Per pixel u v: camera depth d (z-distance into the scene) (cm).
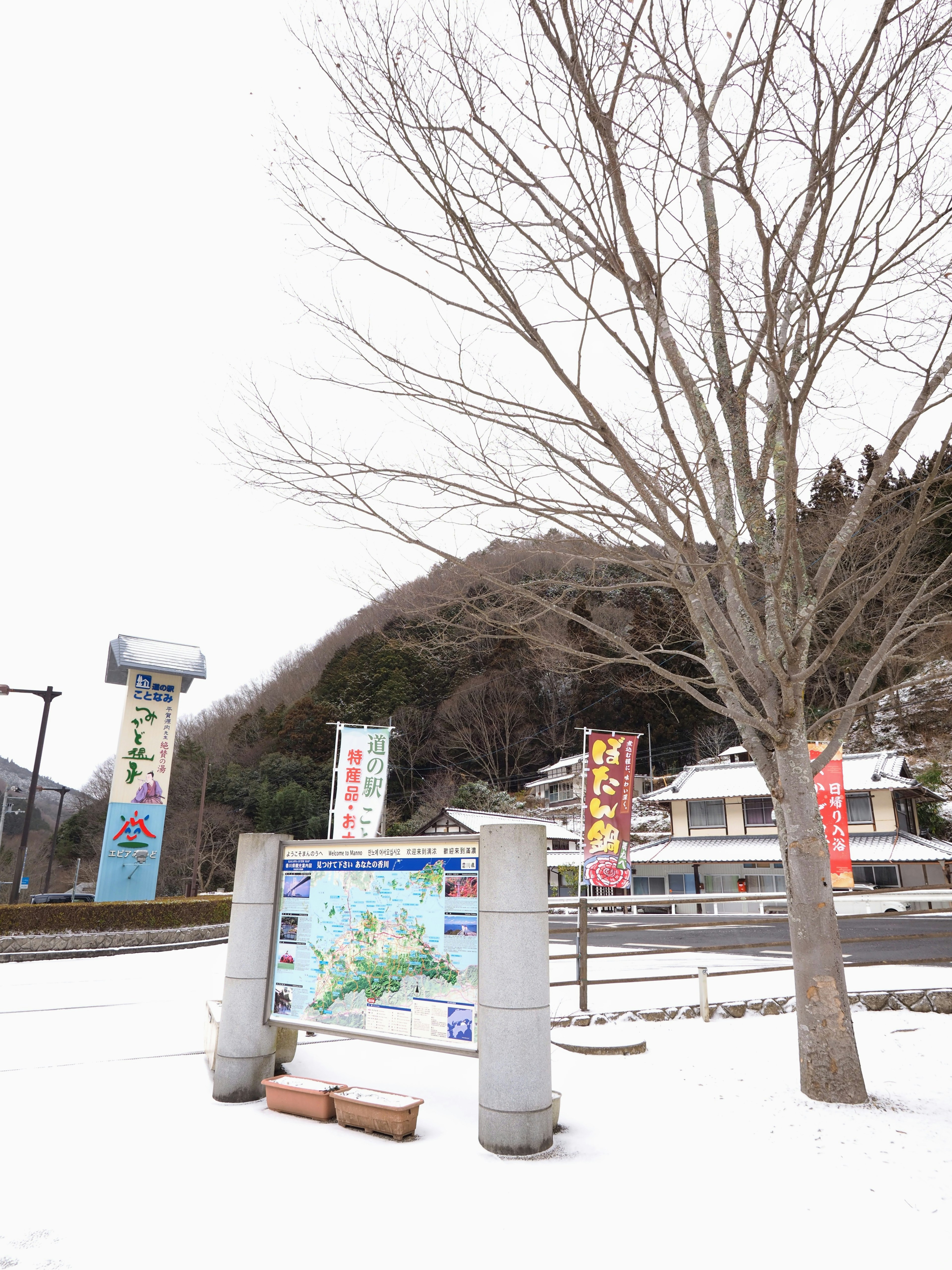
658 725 4616
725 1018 733
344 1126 414
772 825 3002
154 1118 432
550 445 465
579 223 421
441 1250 275
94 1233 290
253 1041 474
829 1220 296
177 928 1645
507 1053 382
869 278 395
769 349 393
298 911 497
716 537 414
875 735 3403
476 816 3503
